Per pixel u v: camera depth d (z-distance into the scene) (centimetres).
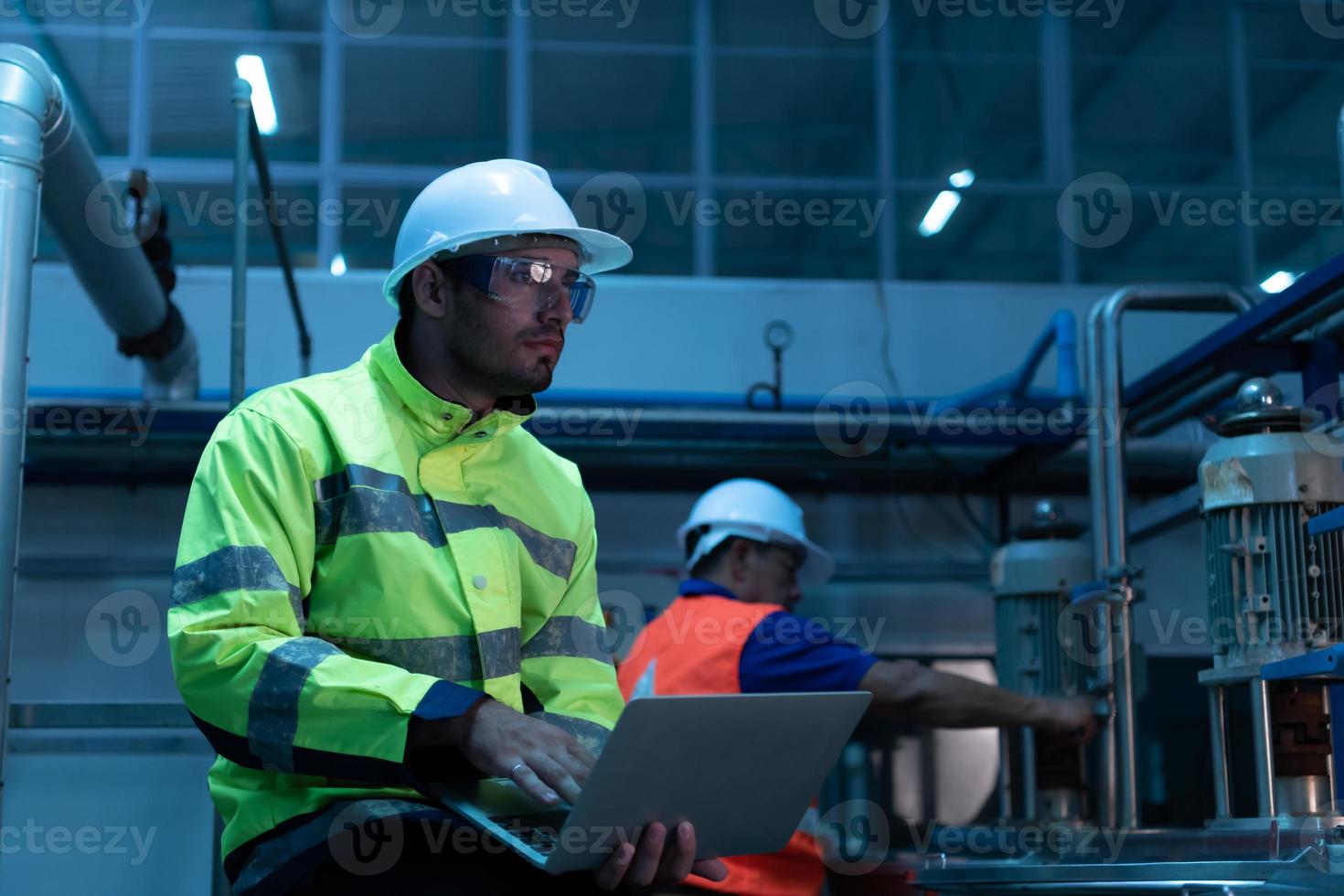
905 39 543
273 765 137
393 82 517
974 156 539
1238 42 545
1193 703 435
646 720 117
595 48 528
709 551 320
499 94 521
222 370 425
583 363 438
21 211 231
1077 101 544
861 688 276
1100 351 308
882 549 443
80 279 333
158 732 402
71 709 266
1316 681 209
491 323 159
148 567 412
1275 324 280
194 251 501
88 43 493
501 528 161
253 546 142
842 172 536
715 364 442
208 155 503
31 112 238
